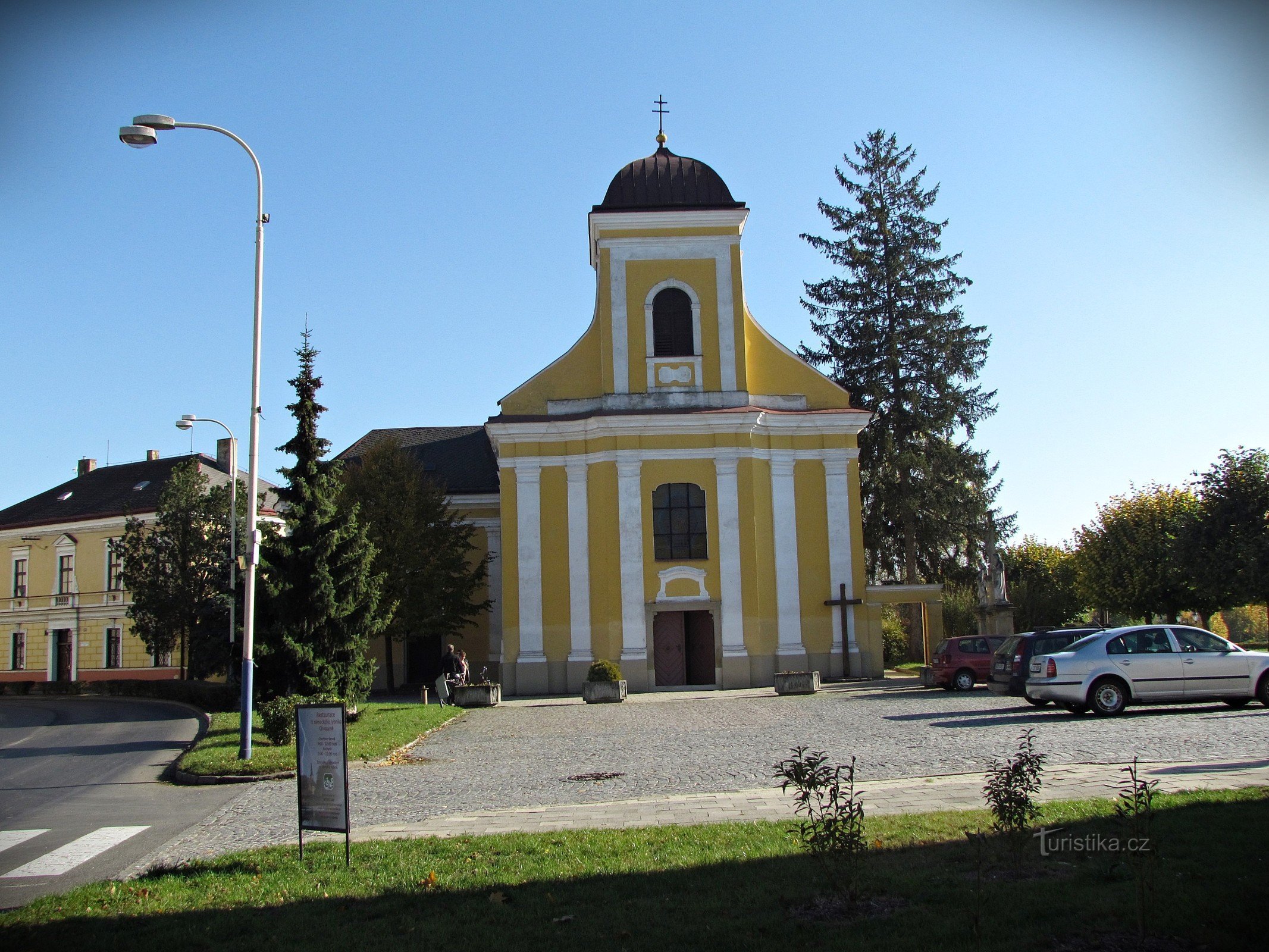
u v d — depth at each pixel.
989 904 6.99
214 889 8.61
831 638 35.16
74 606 53.00
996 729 17.78
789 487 35.75
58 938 7.34
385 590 37.44
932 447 45.78
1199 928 6.38
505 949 6.72
